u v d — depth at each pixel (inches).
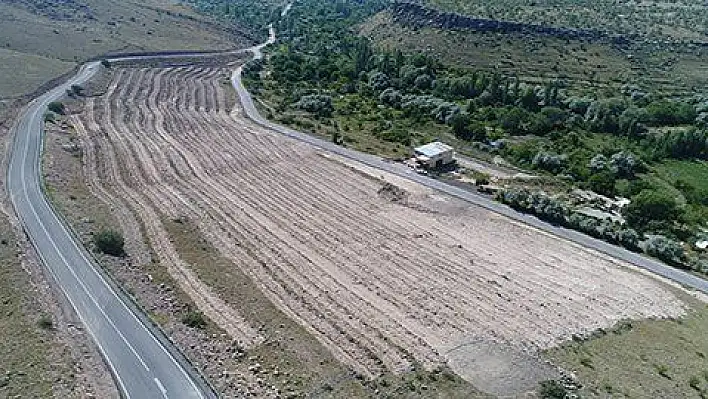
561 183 4867.1
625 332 2987.2
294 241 3710.6
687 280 3575.3
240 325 2851.9
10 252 3176.7
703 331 3058.6
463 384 2507.4
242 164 4896.7
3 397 2156.7
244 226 3873.0
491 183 4741.6
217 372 2493.8
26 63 6811.0
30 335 2532.0
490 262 3587.6
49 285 2977.4
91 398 2253.9
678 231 4183.1
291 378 2501.2
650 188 4739.2
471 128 5807.1
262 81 7731.3
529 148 5452.8
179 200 4190.5
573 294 3309.5
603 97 7106.3
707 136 5831.7
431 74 7618.1
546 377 2554.1
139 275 3191.4
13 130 5009.8
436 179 4778.5
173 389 2362.2
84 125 5506.9
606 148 5762.8
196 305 2989.7
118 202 4082.2
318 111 6417.3
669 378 2615.7
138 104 6318.9
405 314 3016.7
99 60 7736.2
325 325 2898.6
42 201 3823.8
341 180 4660.4
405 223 4025.6
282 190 4443.9
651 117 6476.4
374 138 5689.0
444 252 3671.3
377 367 2610.7
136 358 2524.6
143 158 4881.9
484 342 2810.0
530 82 7696.9
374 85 7426.2
